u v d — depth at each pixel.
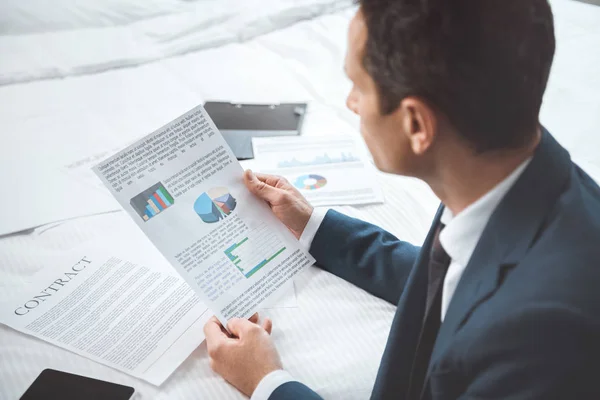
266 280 0.83
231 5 1.75
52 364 0.75
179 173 0.83
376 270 0.87
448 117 0.49
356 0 0.52
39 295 0.84
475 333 0.49
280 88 1.43
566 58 1.46
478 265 0.52
